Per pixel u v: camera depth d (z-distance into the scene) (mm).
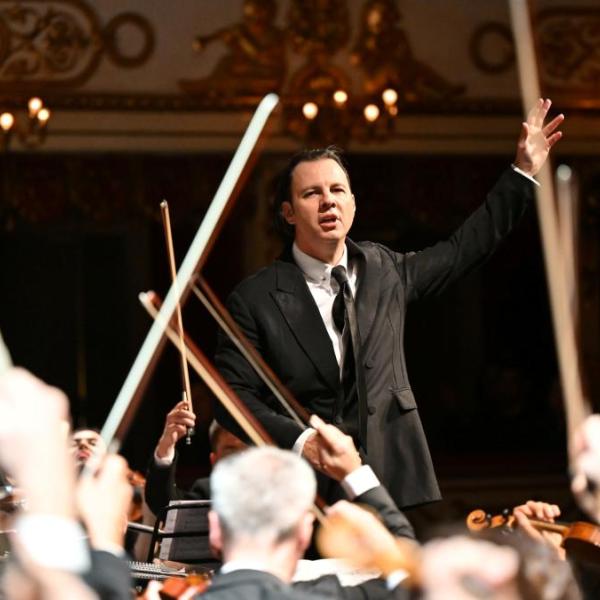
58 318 31906
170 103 30688
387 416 10039
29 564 4297
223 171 31047
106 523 5473
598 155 32062
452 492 29844
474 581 4828
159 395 30547
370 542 6426
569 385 6539
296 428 9641
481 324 33000
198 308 30953
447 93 31578
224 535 5953
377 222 31750
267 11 30828
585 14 31969
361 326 10094
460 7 31688
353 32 31203
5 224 30719
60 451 4246
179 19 30766
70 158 30547
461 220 31969
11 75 30109
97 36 30422
